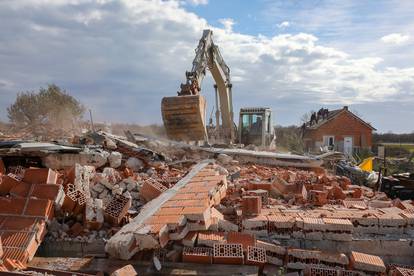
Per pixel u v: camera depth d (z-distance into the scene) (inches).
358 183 675.4
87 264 233.8
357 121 1694.1
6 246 229.5
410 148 1598.2
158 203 279.7
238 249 234.8
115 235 245.3
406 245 266.8
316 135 1695.4
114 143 478.0
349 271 232.2
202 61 671.8
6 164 400.2
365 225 283.7
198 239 244.1
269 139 877.8
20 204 252.4
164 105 555.8
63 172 360.5
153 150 528.4
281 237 269.9
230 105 787.4
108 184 304.3
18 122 1003.3
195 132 560.1
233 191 351.9
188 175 353.7
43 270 213.5
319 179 439.5
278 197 366.6
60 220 273.1
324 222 268.5
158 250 239.5
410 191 552.4
